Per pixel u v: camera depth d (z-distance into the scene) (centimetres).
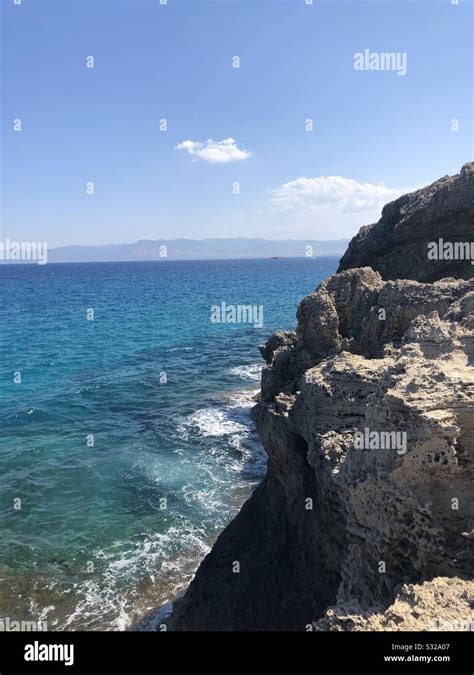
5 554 2108
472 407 861
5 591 1903
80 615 1777
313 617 1286
